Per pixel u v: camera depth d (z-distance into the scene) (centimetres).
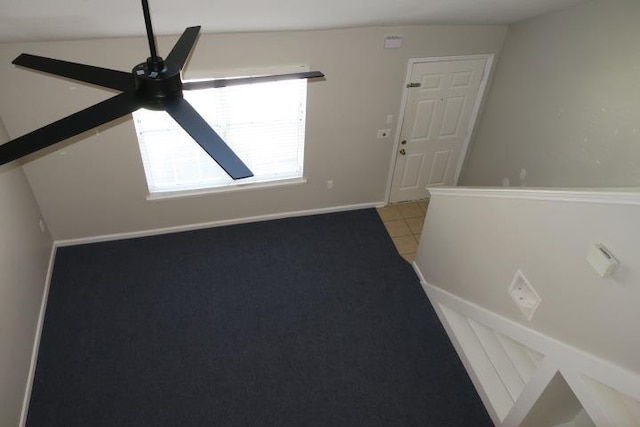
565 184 358
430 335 367
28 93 339
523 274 263
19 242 336
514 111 416
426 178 516
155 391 313
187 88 150
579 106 336
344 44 387
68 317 362
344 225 489
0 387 261
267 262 432
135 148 395
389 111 445
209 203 457
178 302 383
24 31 273
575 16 330
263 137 429
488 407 310
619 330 194
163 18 271
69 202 411
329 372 333
